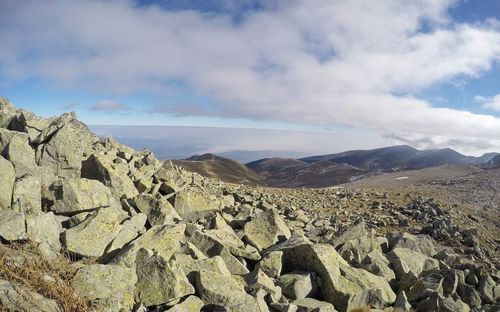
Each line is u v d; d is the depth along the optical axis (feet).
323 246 57.21
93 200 51.37
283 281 51.11
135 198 58.08
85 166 62.64
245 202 100.99
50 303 33.14
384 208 135.13
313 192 169.17
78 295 35.78
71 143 57.52
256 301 42.27
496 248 100.42
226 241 57.36
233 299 41.93
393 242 78.54
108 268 39.45
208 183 124.16
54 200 49.70
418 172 419.33
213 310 41.19
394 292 60.34
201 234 54.95
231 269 51.72
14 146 50.42
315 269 53.83
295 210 104.22
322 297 52.08
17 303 31.42
